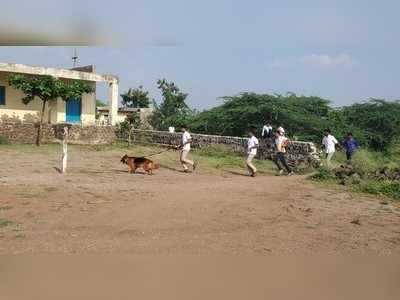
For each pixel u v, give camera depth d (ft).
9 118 84.84
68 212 25.90
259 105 86.22
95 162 55.77
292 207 29.55
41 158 57.67
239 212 27.22
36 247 18.56
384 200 34.09
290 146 60.59
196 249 18.74
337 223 25.75
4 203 27.63
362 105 105.91
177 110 109.81
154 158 63.26
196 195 32.22
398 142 101.24
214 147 72.84
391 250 19.99
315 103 98.22
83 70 96.27
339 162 61.21
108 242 19.77
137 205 28.14
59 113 90.99
